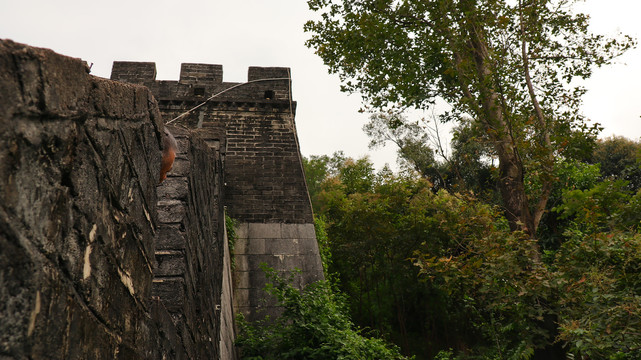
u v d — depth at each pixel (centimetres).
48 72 125
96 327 167
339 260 2045
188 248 394
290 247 1298
